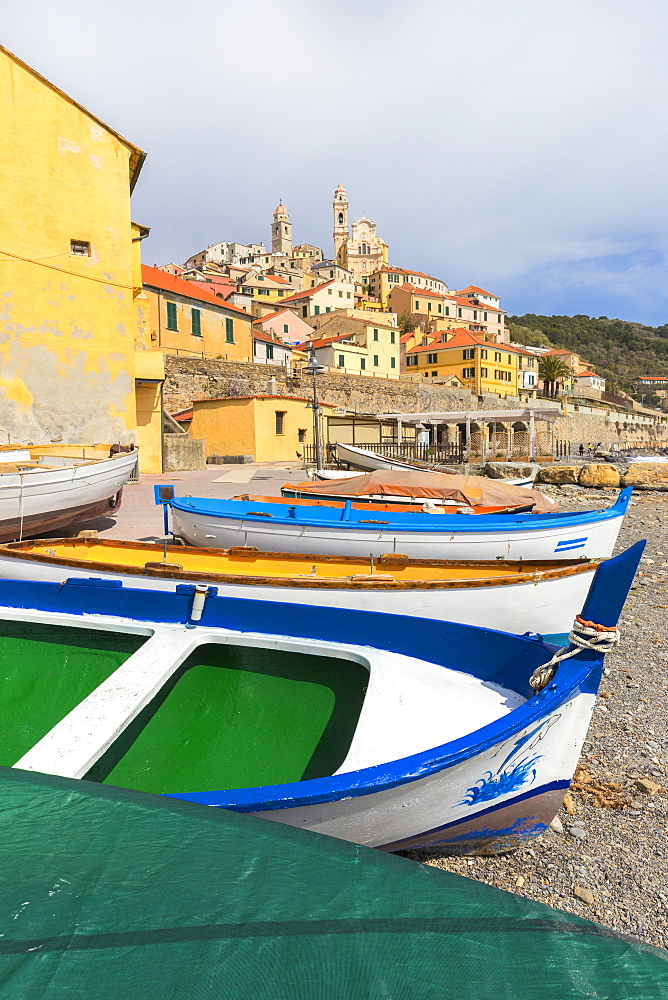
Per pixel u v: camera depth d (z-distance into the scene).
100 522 11.32
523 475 24.05
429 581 5.01
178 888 1.48
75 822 1.75
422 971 1.26
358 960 1.27
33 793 1.90
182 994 1.16
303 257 128.25
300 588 5.04
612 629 2.95
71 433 16.11
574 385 90.50
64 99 15.64
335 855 1.65
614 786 3.77
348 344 55.69
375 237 131.25
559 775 3.05
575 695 2.92
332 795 2.38
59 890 1.44
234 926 1.35
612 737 4.43
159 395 20.98
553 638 5.56
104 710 3.05
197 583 5.11
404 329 85.06
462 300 101.38
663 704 4.96
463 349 65.94
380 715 3.31
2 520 8.17
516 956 1.31
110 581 4.70
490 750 2.67
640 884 2.96
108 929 1.32
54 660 4.31
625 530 13.70
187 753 3.49
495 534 7.47
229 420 29.47
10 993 1.14
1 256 14.87
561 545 7.79
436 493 10.28
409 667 3.84
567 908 2.81
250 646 4.05
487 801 2.83
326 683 3.98
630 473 21.64
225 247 134.12
